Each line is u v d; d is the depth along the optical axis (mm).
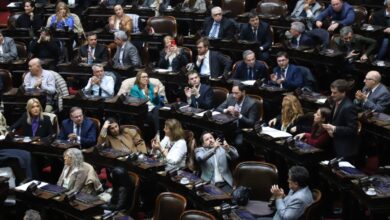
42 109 17531
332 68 17656
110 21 21938
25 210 13766
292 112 14969
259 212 12664
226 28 20719
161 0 23594
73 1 24734
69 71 19312
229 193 13367
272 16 21250
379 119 14453
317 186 13570
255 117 15969
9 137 15547
